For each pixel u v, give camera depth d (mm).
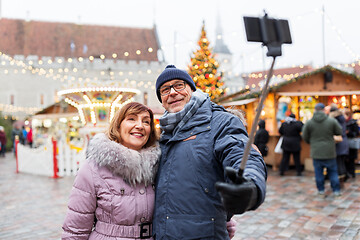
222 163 1586
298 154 8383
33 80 38156
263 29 1135
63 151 10164
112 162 1786
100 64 37500
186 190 1641
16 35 39062
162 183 1745
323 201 5785
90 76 37094
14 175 10555
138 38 41500
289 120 8336
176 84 1965
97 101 10352
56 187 8172
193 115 1782
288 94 9180
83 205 1844
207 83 11570
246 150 1179
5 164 14266
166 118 1817
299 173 8383
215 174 1649
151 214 1856
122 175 1832
